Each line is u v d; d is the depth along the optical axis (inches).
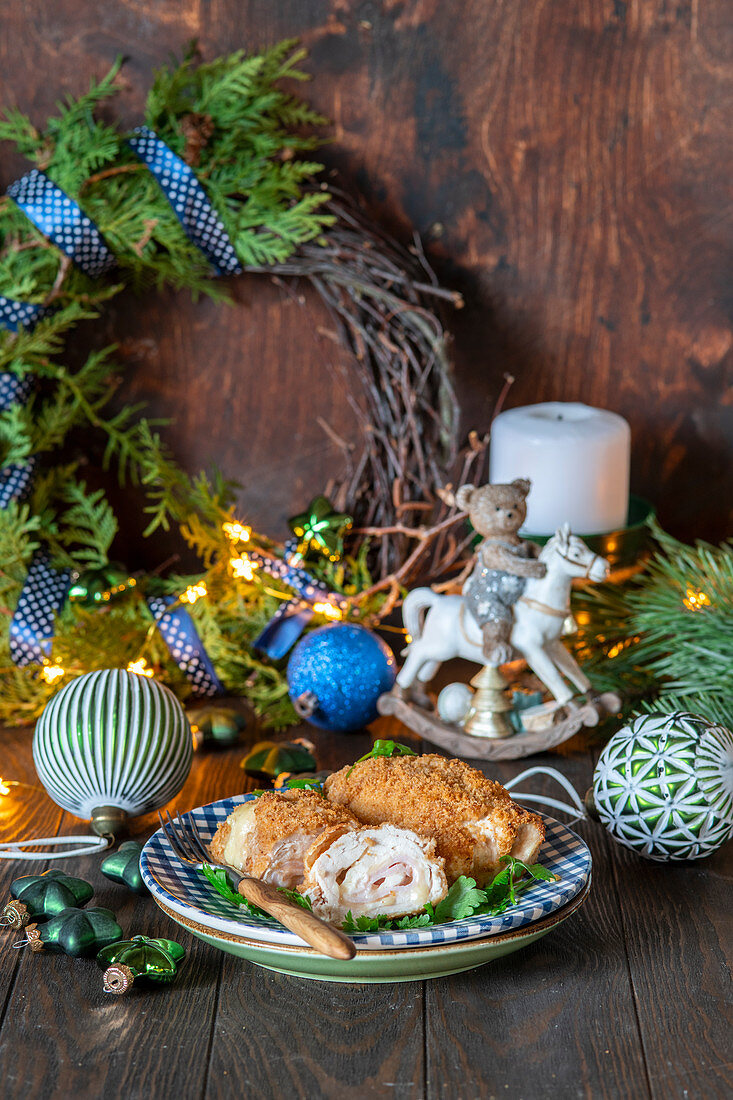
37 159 46.3
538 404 48.3
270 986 34.1
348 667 43.7
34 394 48.2
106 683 38.9
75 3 46.9
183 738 39.2
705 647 42.7
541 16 47.3
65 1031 32.9
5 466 46.5
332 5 47.1
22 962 34.8
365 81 47.7
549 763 43.1
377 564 49.5
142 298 49.2
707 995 33.9
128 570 51.3
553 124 48.1
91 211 45.8
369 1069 32.1
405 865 33.4
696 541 49.8
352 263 46.5
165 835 35.7
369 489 49.5
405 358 46.8
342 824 33.9
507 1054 32.4
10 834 39.6
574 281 49.4
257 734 45.0
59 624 45.3
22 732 45.1
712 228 48.9
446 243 49.0
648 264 49.2
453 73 47.7
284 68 47.1
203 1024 33.1
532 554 42.1
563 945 35.4
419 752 43.8
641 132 48.1
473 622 42.3
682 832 36.8
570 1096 31.6
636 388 50.3
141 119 47.7
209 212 45.7
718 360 50.0
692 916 36.3
